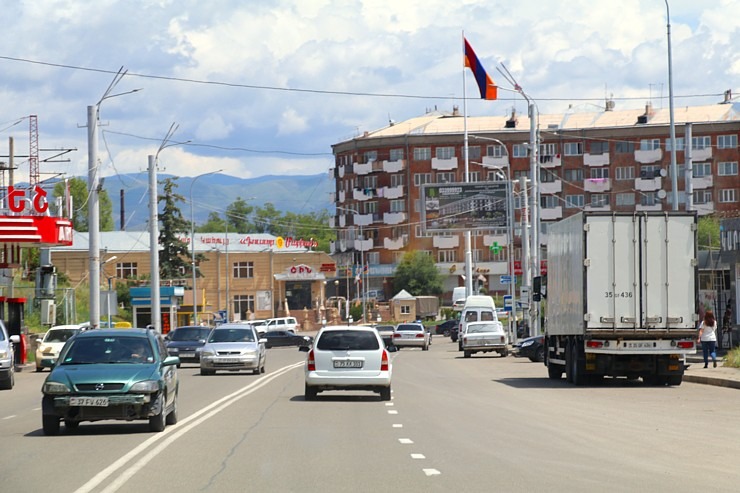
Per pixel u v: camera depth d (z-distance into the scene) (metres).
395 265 143.62
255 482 13.29
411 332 79.00
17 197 55.28
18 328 51.03
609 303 32.53
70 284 104.19
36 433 20.05
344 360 27.77
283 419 22.53
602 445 17.39
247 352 42.78
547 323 39.09
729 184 128.75
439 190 89.38
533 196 62.62
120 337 20.58
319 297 131.00
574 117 137.25
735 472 14.13
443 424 21.25
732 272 50.44
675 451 16.55
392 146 142.12
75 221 137.38
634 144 132.62
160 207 128.75
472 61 75.31
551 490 12.52
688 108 133.62
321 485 12.98
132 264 124.44
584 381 34.09
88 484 13.15
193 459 15.67
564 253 35.50
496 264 142.12
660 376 33.91
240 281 128.00
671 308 32.59
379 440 18.23
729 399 27.95
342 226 148.62
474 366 50.69
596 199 133.88
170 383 20.73
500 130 137.75
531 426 20.75
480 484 13.02
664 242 32.66
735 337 50.31
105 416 19.14
